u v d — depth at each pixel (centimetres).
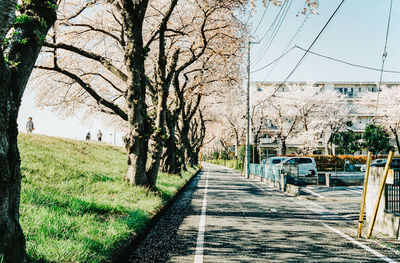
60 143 1875
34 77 1493
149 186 1063
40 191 653
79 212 581
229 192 1485
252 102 4088
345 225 775
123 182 1009
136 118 1017
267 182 2078
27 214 480
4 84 266
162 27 1141
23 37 342
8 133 289
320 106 4066
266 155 5500
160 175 1755
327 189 1762
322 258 484
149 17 1622
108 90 1859
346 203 1184
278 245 557
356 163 3625
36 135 1870
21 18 342
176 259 465
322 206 1102
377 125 3988
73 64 1567
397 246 571
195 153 5122
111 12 1377
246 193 1460
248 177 2741
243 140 5184
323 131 4166
